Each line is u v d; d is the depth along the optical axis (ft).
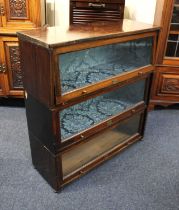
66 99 3.91
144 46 5.20
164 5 5.99
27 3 6.16
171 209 4.45
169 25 6.21
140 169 5.37
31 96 4.24
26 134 6.41
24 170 5.25
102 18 6.35
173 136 6.49
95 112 5.18
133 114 5.58
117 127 5.80
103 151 5.45
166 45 6.47
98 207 4.47
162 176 5.19
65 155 4.83
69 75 4.54
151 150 5.97
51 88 3.63
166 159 5.68
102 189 4.84
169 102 7.25
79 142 4.60
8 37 6.43
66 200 4.59
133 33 4.46
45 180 5.00
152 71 5.40
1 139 6.19
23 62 4.09
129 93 5.61
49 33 3.96
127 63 5.31
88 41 3.83
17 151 5.81
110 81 4.55
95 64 5.01
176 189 4.88
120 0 6.20
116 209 4.43
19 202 4.51
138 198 4.66
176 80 6.90
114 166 5.44
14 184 4.89
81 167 5.01
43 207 4.43
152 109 7.54
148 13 7.30
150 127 6.84
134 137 6.09
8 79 6.98
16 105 7.75
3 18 6.31
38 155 4.88
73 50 3.69
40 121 4.27
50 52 3.36
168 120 7.19
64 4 7.45
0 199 4.56
